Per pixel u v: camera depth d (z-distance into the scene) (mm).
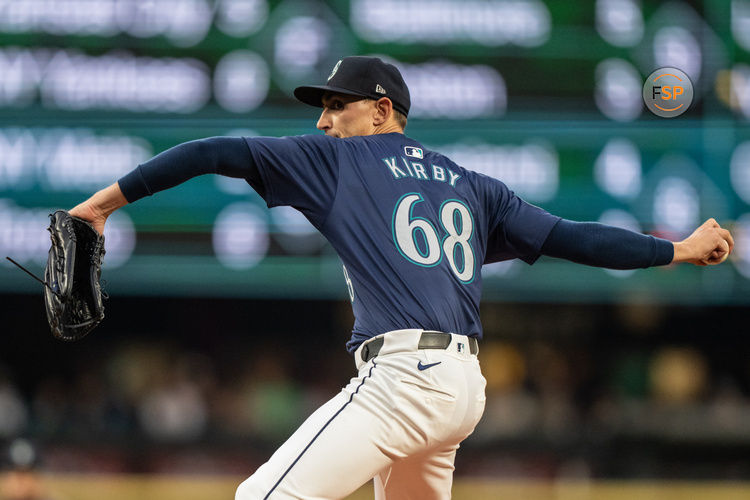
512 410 40219
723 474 39125
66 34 34188
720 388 43250
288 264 34844
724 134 34562
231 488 36781
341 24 34375
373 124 13234
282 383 43219
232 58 34312
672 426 40062
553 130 34656
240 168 12039
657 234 34594
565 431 39594
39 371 50812
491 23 34594
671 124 34656
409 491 12922
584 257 13078
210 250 34625
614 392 47156
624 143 34750
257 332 52562
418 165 12781
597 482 38188
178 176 11867
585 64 34656
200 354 51625
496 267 36094
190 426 39781
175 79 34312
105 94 34250
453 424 11914
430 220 12344
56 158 34219
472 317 12352
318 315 52844
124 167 34250
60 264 11750
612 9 34531
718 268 35531
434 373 11648
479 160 34688
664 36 34594
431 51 34562
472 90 34625
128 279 34312
